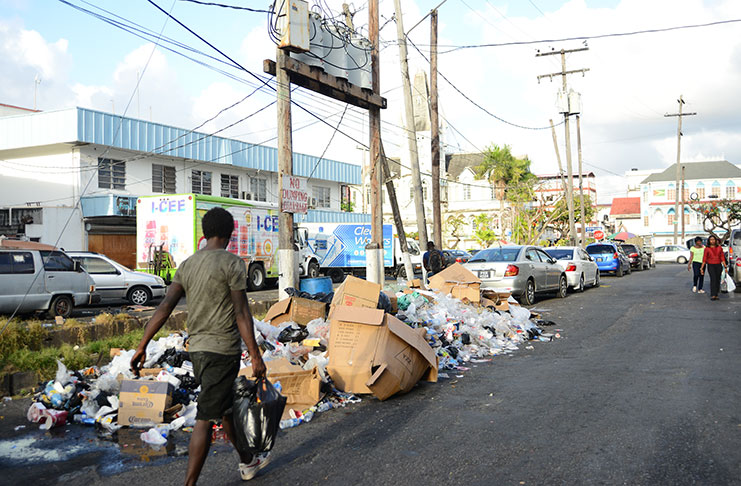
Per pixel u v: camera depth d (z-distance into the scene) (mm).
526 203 49188
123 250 25672
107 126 24531
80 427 5516
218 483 4078
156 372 6090
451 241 56062
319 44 11734
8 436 5258
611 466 4180
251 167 32062
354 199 51344
